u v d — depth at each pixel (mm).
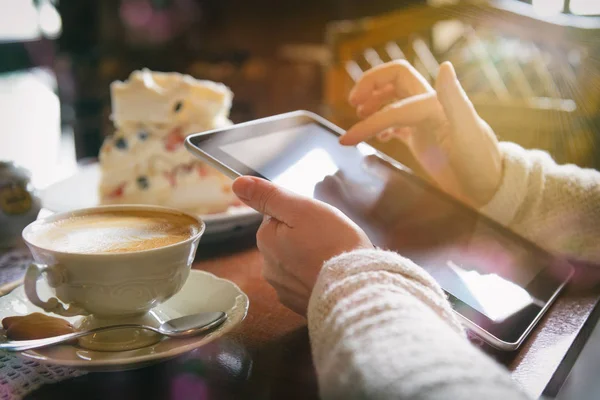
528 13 1735
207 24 3576
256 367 501
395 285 433
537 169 838
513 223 833
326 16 3451
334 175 704
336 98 2072
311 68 3371
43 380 478
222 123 941
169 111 885
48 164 2105
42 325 523
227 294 592
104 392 462
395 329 370
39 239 530
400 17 1989
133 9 3367
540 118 1725
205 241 806
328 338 402
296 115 771
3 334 513
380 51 2150
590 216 812
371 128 768
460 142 804
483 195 841
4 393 457
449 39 2150
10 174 790
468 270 633
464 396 298
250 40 3588
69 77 3234
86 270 488
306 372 494
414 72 891
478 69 2084
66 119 2869
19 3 3234
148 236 551
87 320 553
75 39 3340
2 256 770
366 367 345
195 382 478
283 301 592
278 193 543
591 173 862
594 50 1678
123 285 501
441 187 902
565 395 525
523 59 1991
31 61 3338
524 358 530
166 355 468
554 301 662
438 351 344
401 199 719
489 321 555
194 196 894
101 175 892
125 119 890
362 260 456
